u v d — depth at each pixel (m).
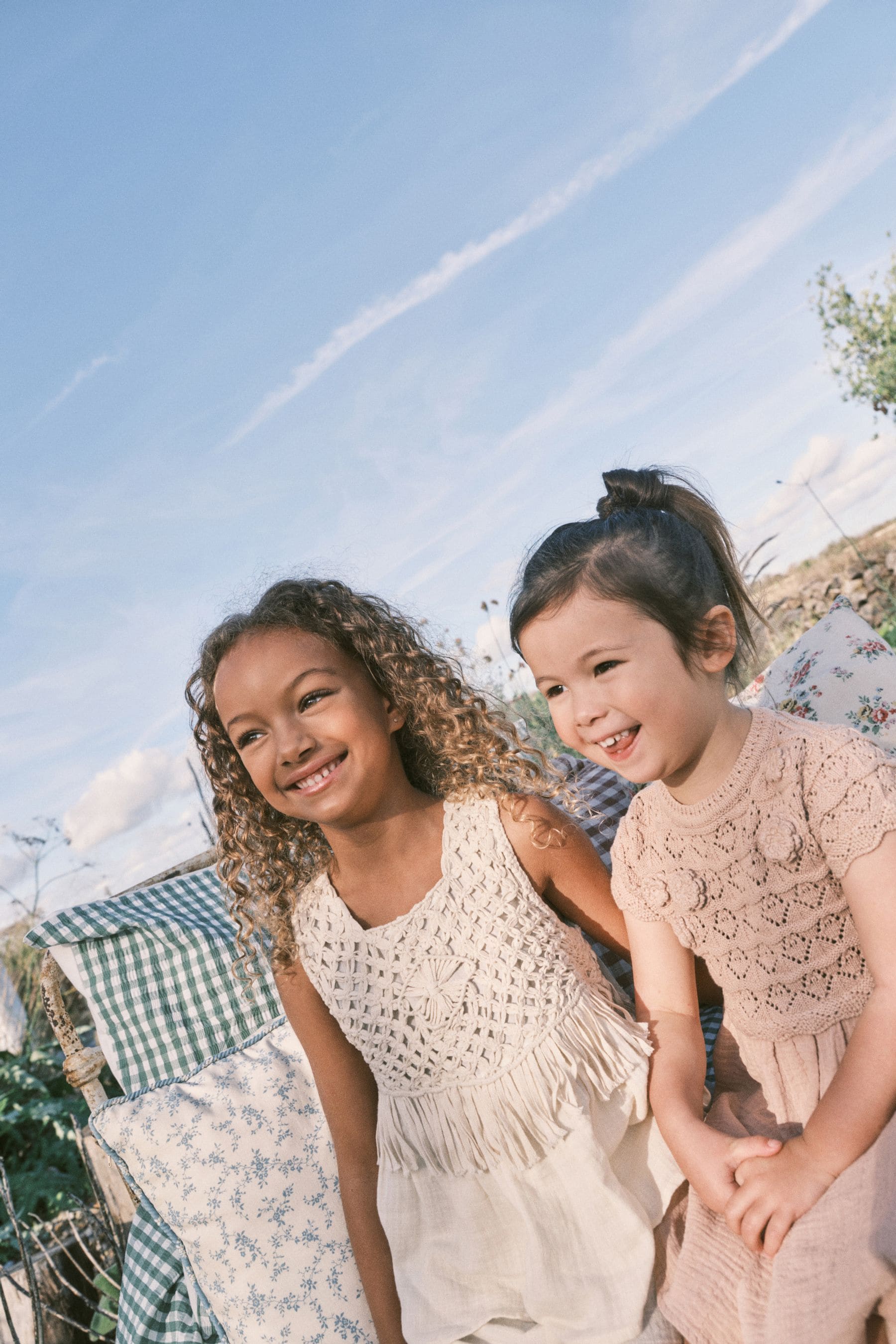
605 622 1.36
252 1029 2.21
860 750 1.34
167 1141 1.94
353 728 1.60
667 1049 1.53
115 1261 3.02
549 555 1.44
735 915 1.45
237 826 1.86
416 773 1.83
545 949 1.58
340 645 1.68
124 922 2.27
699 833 1.45
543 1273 1.40
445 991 1.57
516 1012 1.52
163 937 2.27
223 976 2.25
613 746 1.40
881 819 1.29
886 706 2.17
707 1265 1.32
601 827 2.29
